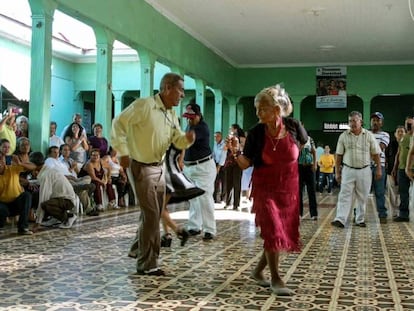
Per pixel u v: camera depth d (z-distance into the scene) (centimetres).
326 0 1330
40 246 616
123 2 1158
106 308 365
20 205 702
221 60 1972
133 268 499
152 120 461
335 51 1905
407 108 2314
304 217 1000
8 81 1602
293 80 2150
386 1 1327
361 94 2098
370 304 385
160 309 365
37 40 871
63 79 1928
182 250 612
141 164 467
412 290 431
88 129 2089
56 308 363
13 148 845
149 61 1316
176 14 1447
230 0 1334
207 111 2398
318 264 541
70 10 954
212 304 380
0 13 1497
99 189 988
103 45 1095
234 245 652
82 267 501
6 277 455
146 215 471
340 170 886
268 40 1752
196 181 697
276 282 417
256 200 422
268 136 421
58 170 782
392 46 1809
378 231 809
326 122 2397
